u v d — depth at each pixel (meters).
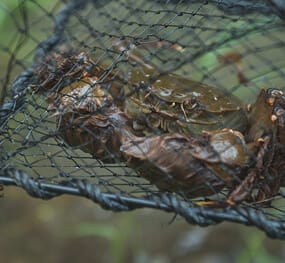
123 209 0.82
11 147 0.92
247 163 0.85
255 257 1.56
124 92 0.90
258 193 0.86
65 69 0.90
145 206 0.82
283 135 0.87
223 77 1.00
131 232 1.75
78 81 0.90
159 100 0.88
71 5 0.97
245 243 1.75
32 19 1.07
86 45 0.90
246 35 0.88
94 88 0.89
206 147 0.84
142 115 0.88
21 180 0.83
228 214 0.81
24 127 0.89
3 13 1.15
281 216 0.90
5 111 0.89
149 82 0.89
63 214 1.81
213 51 0.93
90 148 0.88
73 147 0.89
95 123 0.87
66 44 0.94
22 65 0.92
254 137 0.88
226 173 0.84
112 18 0.94
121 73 0.89
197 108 0.88
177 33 0.93
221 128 0.88
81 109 0.87
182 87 0.90
